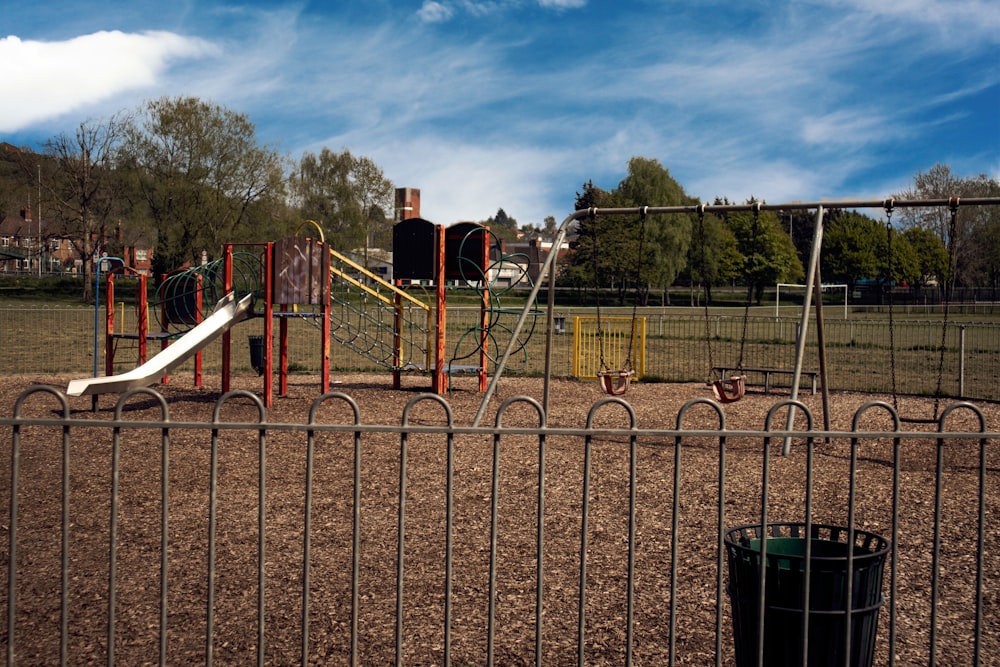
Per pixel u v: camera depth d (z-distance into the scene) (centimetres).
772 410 340
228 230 4991
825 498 743
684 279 6975
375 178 6103
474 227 1491
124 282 5591
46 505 688
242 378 1680
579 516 663
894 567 343
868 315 4309
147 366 1182
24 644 424
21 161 5488
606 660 411
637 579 523
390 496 721
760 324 3797
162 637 352
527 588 505
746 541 368
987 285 5250
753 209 1026
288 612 466
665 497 731
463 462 865
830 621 335
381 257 6412
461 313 3659
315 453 906
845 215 6319
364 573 529
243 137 4981
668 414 1270
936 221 5031
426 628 446
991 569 556
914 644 437
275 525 632
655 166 6406
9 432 1038
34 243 6156
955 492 770
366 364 2141
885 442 1046
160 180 4944
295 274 1312
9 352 2239
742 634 352
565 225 1173
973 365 2159
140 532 612
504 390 1555
